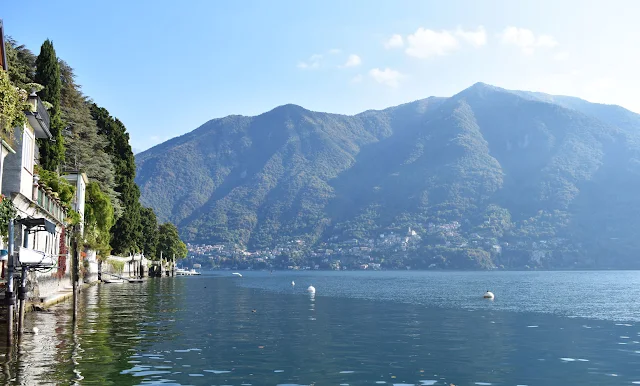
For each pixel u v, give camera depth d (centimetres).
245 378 1895
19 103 3186
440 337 2973
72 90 9194
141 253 13212
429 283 12875
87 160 9038
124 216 10256
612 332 3247
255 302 5612
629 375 2017
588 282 13612
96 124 9831
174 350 2406
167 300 5547
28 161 4216
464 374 2012
